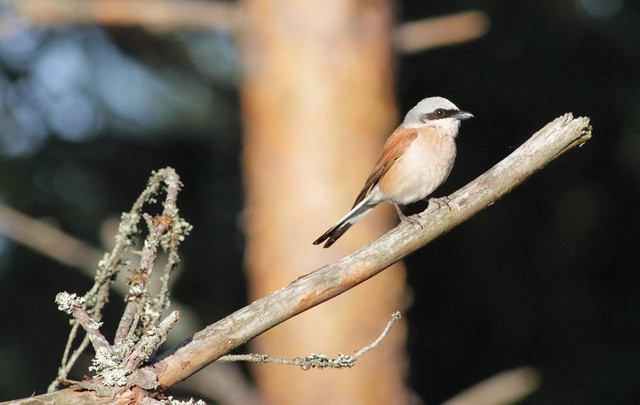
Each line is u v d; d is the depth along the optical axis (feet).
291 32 32.30
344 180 31.96
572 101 50.62
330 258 31.68
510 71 49.88
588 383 48.06
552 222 51.44
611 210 51.62
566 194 51.60
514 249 51.03
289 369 31.24
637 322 50.08
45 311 43.91
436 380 49.60
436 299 50.34
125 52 45.93
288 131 32.22
